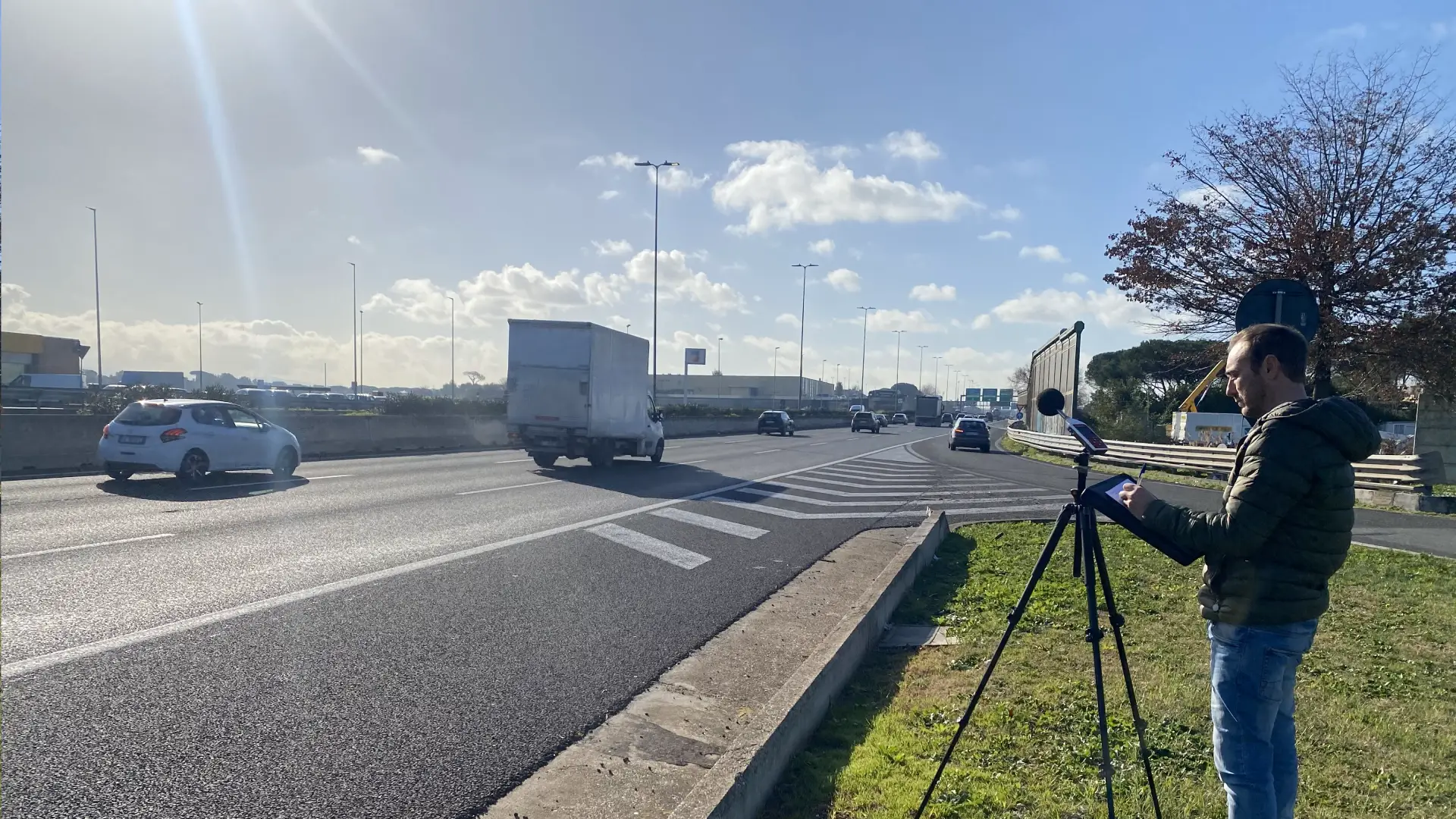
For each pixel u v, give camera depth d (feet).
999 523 42.70
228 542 31.76
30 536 31.40
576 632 22.33
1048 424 126.31
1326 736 15.44
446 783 13.58
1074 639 21.61
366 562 29.40
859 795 13.26
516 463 74.49
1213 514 9.63
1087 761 14.46
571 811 12.89
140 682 17.19
